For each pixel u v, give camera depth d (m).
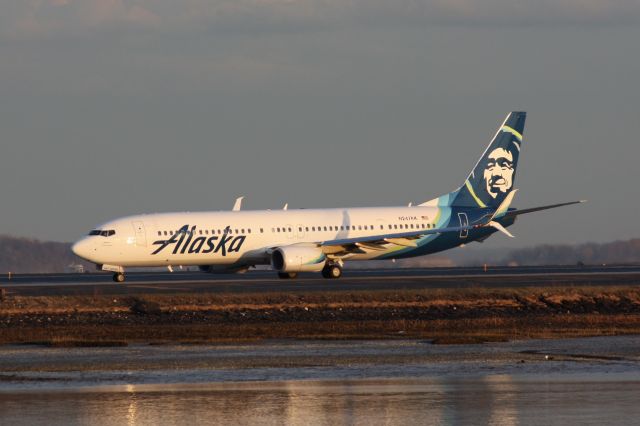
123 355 169.88
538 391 124.88
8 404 119.50
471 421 106.62
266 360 160.88
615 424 103.81
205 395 125.25
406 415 110.44
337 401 119.69
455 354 166.75
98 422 108.06
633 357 160.88
